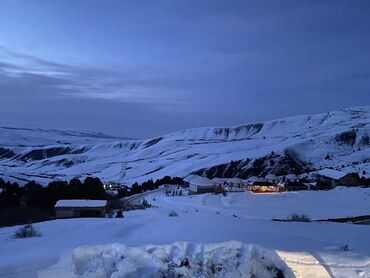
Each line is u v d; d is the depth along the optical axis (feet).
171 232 60.70
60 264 38.86
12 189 200.03
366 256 42.60
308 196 232.12
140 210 171.53
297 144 606.55
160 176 536.01
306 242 49.90
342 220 114.42
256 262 34.22
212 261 34.73
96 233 70.54
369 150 553.23
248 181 352.28
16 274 37.42
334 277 36.91
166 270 34.73
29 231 75.82
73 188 214.07
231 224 72.13
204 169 533.55
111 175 615.57
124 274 33.88
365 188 267.18
